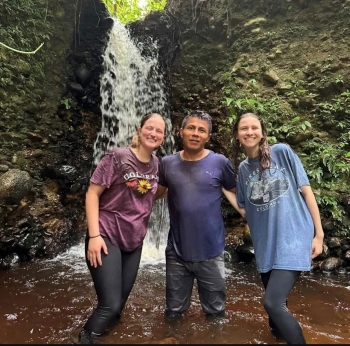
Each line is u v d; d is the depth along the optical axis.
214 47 7.25
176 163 2.72
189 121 2.65
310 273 4.12
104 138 6.76
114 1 8.88
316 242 2.30
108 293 2.35
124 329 2.60
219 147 6.01
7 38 5.36
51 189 5.51
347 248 4.39
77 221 5.68
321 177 5.05
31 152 5.44
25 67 5.54
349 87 5.55
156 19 7.72
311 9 6.43
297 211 2.32
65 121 6.25
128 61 7.41
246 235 4.86
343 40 5.92
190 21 7.65
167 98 7.27
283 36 6.52
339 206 4.72
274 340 2.43
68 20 6.69
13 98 5.32
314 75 5.88
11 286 3.63
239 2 7.13
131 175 2.47
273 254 2.33
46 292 3.47
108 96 6.92
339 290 3.58
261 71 6.39
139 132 2.58
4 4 5.40
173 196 2.69
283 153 2.43
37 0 6.03
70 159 6.10
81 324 2.74
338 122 5.41
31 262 4.57
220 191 2.72
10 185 4.45
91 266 2.40
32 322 2.78
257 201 2.42
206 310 2.74
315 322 2.83
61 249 5.11
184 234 2.64
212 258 2.67
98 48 7.07
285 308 2.20
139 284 3.75
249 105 5.86
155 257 5.00
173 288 2.73
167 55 7.57
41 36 5.98
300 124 5.56
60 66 6.45
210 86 6.94
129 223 2.47
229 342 2.40
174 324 2.68
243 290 3.58
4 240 4.52
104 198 2.50
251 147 2.46
